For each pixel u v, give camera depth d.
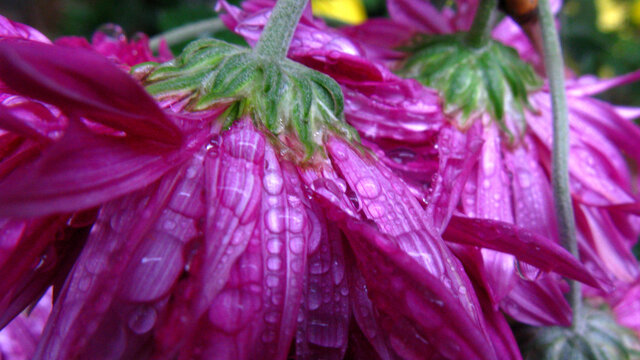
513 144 0.11
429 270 0.08
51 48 0.06
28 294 0.08
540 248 0.08
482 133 0.11
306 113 0.09
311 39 0.10
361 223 0.08
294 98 0.09
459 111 0.11
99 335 0.07
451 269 0.08
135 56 0.11
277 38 0.09
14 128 0.07
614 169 0.11
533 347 0.12
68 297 0.07
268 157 0.08
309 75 0.09
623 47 0.35
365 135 0.10
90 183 0.06
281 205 0.08
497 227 0.08
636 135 0.12
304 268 0.07
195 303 0.07
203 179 0.08
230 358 0.07
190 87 0.08
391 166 0.10
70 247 0.08
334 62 0.10
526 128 0.11
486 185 0.10
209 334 0.07
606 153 0.12
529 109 0.11
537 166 0.11
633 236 0.12
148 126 0.07
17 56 0.06
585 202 0.11
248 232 0.07
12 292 0.08
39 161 0.06
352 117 0.10
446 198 0.09
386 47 0.13
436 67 0.11
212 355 0.07
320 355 0.08
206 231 0.07
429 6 0.13
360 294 0.08
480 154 0.11
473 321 0.08
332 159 0.08
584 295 0.12
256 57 0.09
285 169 0.08
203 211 0.07
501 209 0.10
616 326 0.12
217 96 0.08
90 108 0.06
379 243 0.07
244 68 0.09
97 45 0.11
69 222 0.08
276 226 0.08
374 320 0.08
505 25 0.14
